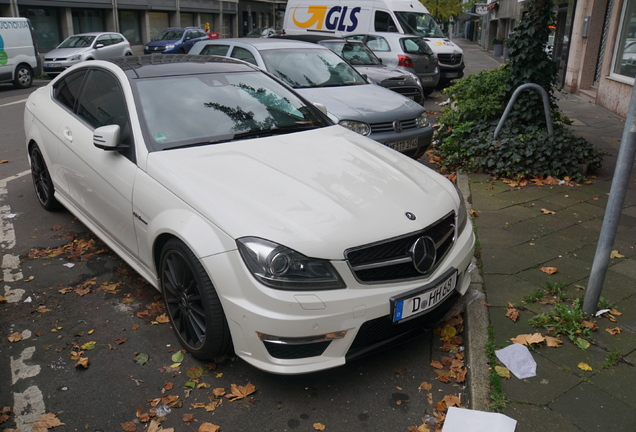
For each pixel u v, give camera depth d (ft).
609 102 36.78
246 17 160.86
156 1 114.93
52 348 11.12
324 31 51.37
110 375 10.31
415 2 53.01
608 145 26.53
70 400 9.66
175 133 12.17
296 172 10.93
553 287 12.53
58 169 15.72
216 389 9.80
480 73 29.55
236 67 14.94
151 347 11.14
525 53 22.53
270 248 8.91
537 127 22.54
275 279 8.82
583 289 12.63
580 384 9.51
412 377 10.28
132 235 11.95
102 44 69.31
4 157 25.52
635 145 10.14
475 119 24.56
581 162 21.43
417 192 10.82
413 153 21.90
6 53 53.83
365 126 20.29
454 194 11.51
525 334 10.85
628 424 8.61
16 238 16.29
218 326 9.66
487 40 145.38
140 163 11.55
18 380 10.18
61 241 16.10
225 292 9.25
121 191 11.96
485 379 9.64
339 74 24.53
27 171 23.16
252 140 12.40
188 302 10.28
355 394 9.82
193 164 11.08
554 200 18.66
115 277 13.98
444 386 10.04
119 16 107.14
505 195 19.27
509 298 12.30
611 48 37.22
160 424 9.10
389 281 9.43
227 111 13.17
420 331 10.37
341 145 12.73
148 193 11.05
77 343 11.25
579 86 45.11
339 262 8.99
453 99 30.17
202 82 13.78
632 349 10.43
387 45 45.50
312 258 8.91
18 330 11.73
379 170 11.50
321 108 15.57
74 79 15.97
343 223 9.39
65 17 91.91
